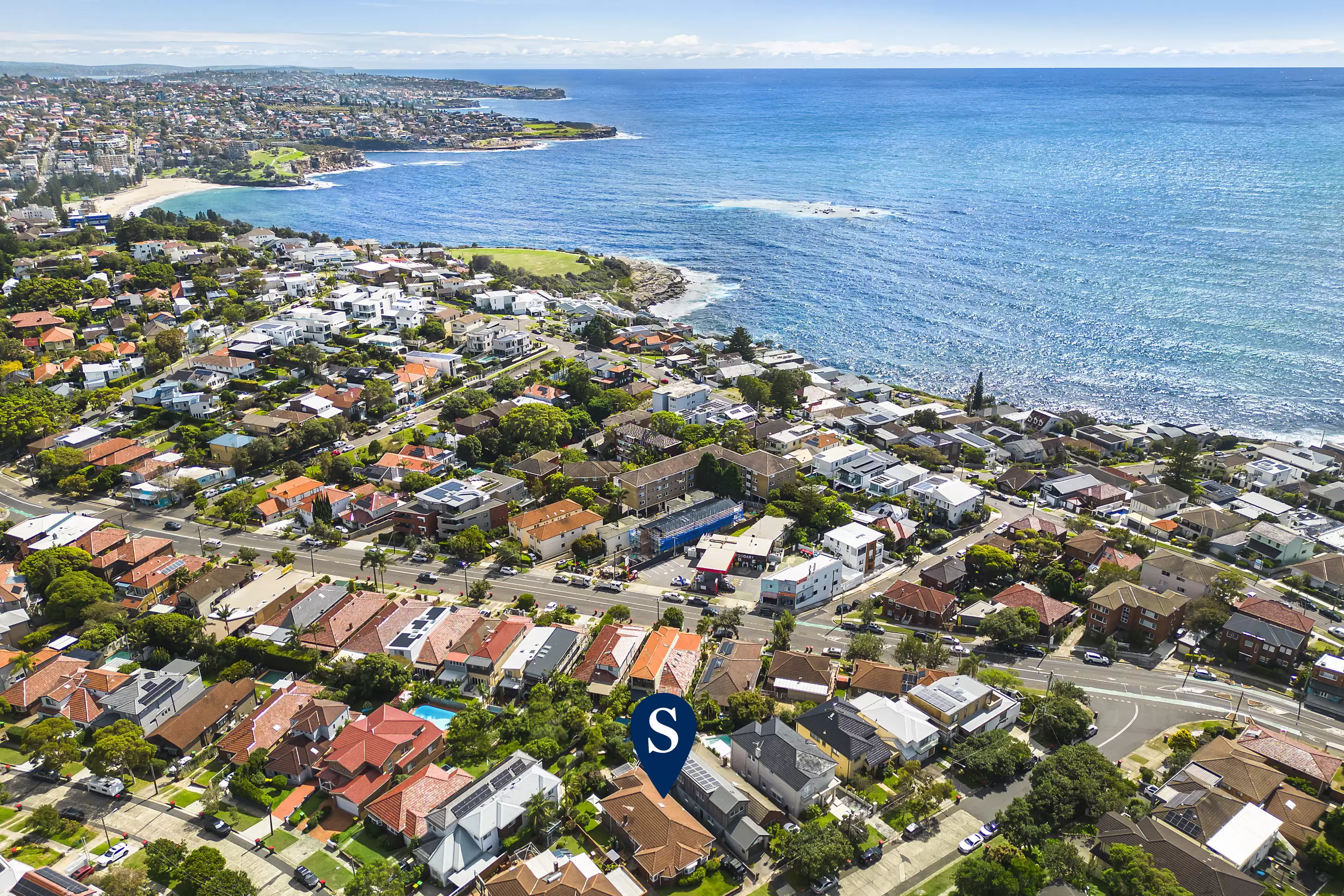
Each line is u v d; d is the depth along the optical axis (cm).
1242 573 18175
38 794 11919
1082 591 16925
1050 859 10412
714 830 11362
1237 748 12562
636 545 19025
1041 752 12875
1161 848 10600
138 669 14425
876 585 17862
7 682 13975
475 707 13462
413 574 17675
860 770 12206
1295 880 10694
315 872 10575
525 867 10331
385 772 11862
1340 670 13925
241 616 15638
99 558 17288
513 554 17838
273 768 12156
